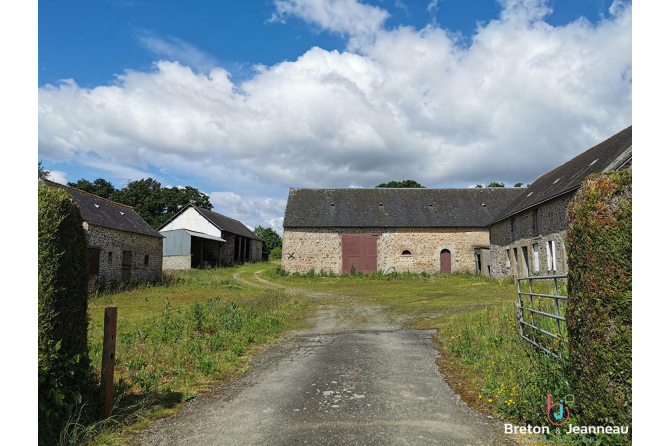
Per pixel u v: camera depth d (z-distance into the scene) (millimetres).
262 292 16641
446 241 26125
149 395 4555
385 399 4520
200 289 18281
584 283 3367
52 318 3359
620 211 3160
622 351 3059
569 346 3695
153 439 3602
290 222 26234
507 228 21359
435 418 3977
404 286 20109
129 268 18344
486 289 17141
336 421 3934
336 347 7289
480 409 4203
